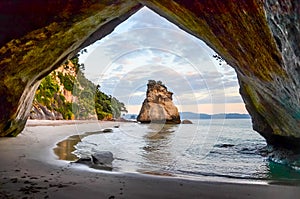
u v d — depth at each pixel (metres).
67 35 8.22
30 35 7.10
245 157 9.88
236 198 4.31
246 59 6.03
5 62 7.81
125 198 4.10
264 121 10.14
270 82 5.93
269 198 4.34
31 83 10.68
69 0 6.45
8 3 6.06
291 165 7.97
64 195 4.07
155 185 4.99
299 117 6.27
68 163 7.23
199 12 5.79
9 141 11.18
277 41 4.52
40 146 10.71
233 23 5.21
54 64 10.52
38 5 6.29
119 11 8.51
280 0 3.93
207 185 5.08
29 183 4.73
